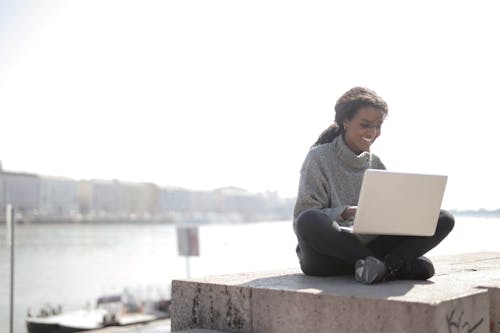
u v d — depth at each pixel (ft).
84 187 612.29
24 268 305.32
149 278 247.70
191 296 10.87
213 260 289.33
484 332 8.70
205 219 641.81
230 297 10.16
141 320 94.99
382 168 12.01
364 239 10.22
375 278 9.47
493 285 9.37
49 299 199.11
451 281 9.99
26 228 563.48
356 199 11.23
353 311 8.45
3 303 194.08
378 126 11.12
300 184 11.03
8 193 543.80
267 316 9.57
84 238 541.34
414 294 8.42
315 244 10.00
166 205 646.33
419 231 9.85
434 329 7.63
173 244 509.76
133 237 571.28
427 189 9.65
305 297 9.04
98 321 100.07
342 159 11.18
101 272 281.74
